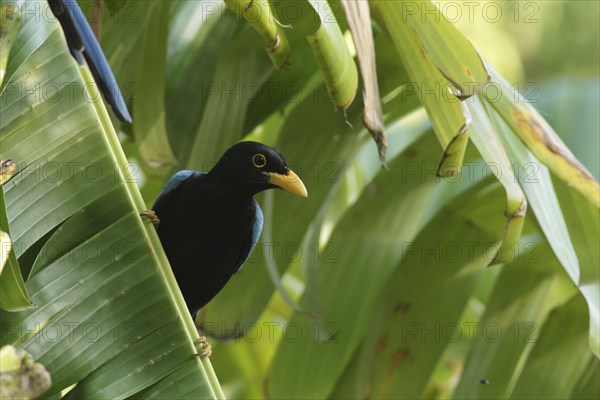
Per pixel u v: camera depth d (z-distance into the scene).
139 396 6.24
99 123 6.71
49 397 6.14
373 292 10.07
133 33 9.92
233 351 12.63
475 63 7.33
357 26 7.05
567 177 8.02
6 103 6.63
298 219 10.02
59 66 6.74
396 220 10.16
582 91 14.02
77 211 6.54
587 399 9.05
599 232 8.52
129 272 6.45
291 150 10.02
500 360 9.51
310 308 9.81
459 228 9.69
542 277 9.66
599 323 8.10
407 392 9.44
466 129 6.80
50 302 6.33
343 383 9.88
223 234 9.42
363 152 12.76
